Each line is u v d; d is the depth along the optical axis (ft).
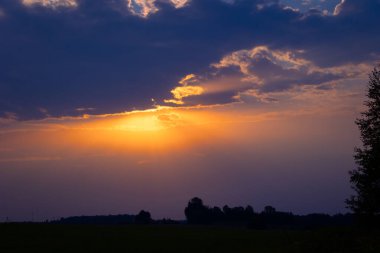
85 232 253.44
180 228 337.72
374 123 185.88
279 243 174.81
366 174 184.34
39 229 253.03
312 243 146.92
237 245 188.14
